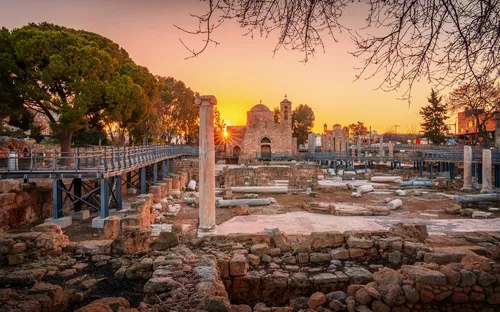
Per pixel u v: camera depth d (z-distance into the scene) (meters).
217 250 10.27
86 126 30.38
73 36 29.06
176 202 24.62
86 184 23.88
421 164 51.38
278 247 11.01
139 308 6.21
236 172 35.66
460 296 6.94
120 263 9.25
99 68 29.25
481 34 4.19
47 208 21.55
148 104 38.88
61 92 29.86
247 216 18.81
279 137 63.12
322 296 7.38
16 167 19.48
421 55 4.32
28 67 27.77
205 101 13.41
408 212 20.14
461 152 38.91
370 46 4.26
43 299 6.10
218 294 7.09
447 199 25.28
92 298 7.34
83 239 15.80
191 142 76.88
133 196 29.22
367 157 48.12
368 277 8.91
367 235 11.21
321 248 10.95
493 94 5.51
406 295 6.81
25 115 30.53
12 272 8.09
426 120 64.50
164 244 10.26
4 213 17.66
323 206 20.11
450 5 3.97
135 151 25.22
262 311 6.67
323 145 69.81
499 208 21.06
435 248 10.20
